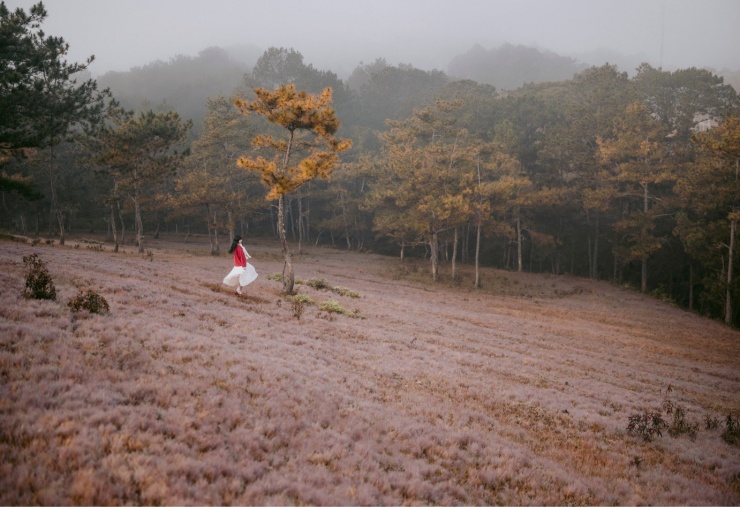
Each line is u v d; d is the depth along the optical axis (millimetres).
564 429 12164
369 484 6172
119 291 15602
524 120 81812
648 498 8289
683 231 51594
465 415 11258
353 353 15422
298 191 73188
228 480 5371
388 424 9070
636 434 12641
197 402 7246
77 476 4562
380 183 73500
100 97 43062
